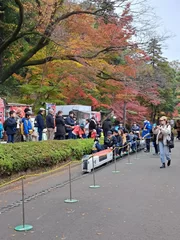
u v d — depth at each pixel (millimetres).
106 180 11258
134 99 30484
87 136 20062
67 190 9766
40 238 5723
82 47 17609
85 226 6309
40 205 8031
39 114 15281
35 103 21000
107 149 16594
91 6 16578
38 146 12867
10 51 21172
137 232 5910
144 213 7105
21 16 15578
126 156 19047
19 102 22875
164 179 11109
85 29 17344
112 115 27406
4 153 10695
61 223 6543
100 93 26500
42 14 15820
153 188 9672
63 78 21078
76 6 16500
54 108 20297
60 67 20344
